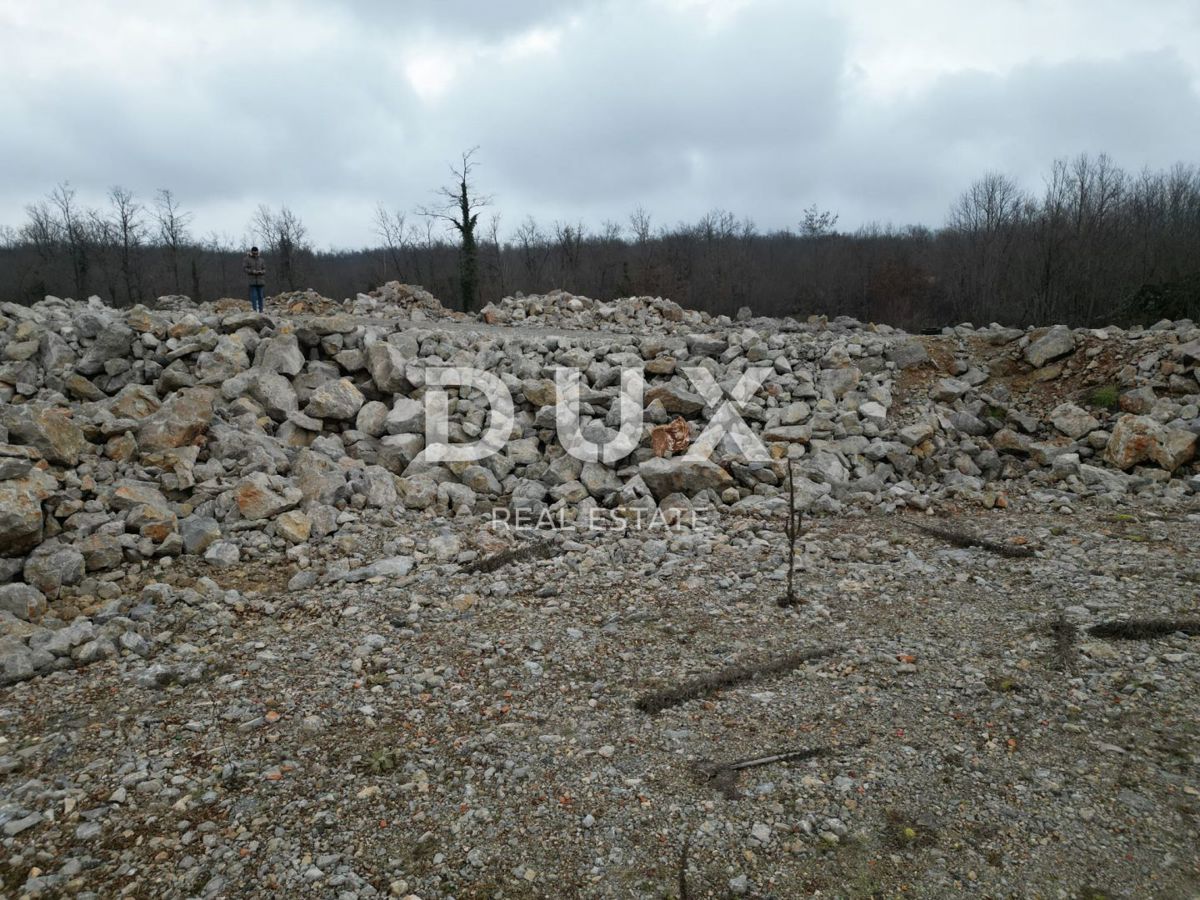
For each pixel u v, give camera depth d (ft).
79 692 15.53
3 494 19.85
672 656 16.92
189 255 122.62
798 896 10.28
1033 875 10.49
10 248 122.21
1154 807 11.60
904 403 36.22
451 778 12.73
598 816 11.79
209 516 24.49
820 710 14.53
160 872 10.75
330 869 10.78
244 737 13.92
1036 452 32.07
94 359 32.22
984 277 115.44
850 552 23.47
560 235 143.43
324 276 144.56
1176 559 21.21
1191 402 32.35
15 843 11.30
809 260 144.77
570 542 24.34
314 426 31.45
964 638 17.22
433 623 18.79
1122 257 95.30
